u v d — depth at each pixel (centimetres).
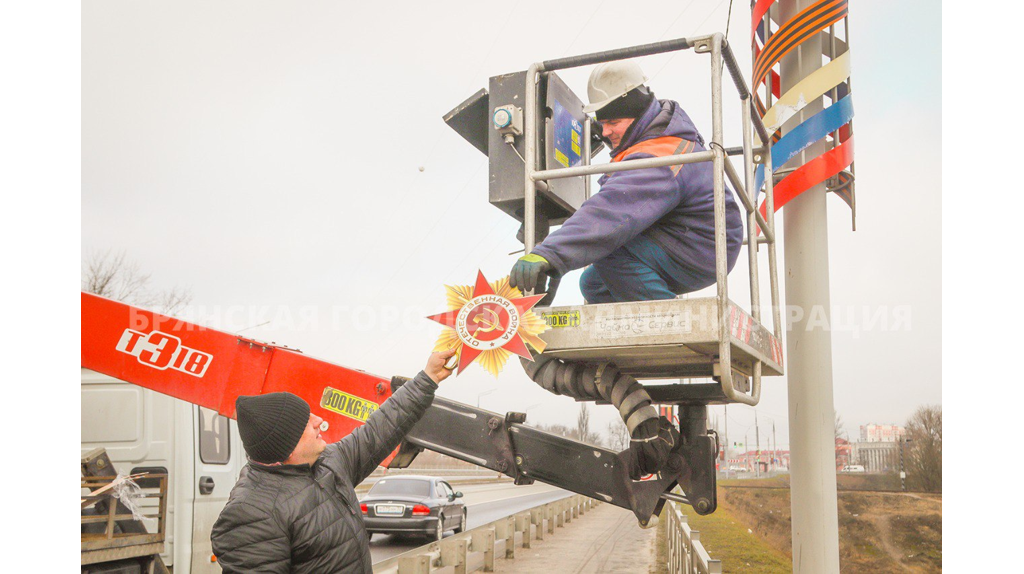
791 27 422
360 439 295
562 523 2027
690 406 333
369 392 429
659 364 317
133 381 462
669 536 1134
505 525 1324
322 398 437
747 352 290
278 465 259
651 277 319
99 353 466
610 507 2998
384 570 700
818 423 397
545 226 370
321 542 255
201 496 797
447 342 283
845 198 469
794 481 402
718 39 281
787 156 422
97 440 770
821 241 412
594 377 303
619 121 329
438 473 6644
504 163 338
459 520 1925
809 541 389
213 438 836
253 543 246
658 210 296
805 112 418
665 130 319
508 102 345
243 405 257
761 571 1155
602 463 337
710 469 320
